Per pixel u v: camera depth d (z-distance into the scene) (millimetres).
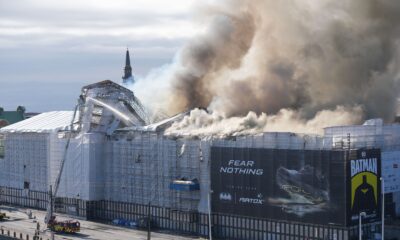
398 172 111125
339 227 100188
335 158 100375
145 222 128875
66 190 145875
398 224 106625
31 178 158375
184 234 120938
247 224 111625
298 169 104500
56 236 120750
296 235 105188
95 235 121562
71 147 144000
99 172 140250
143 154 130125
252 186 110562
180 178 122438
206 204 117688
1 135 168250
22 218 143500
